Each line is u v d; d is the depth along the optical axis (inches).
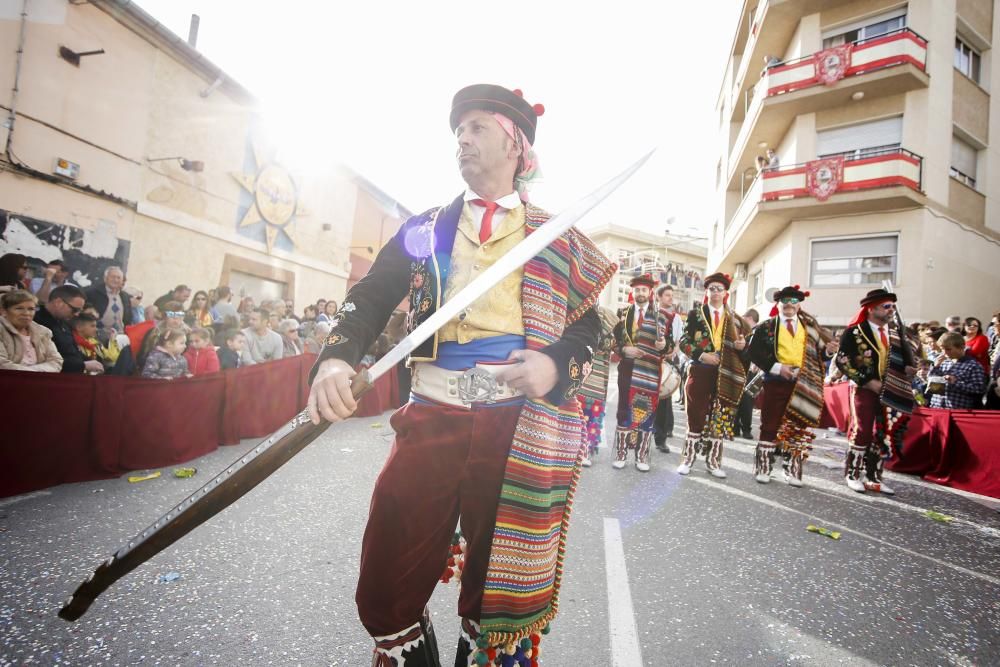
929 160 522.0
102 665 65.9
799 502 167.2
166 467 165.9
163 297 297.7
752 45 659.4
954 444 213.2
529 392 40.3
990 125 594.9
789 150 607.8
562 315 46.3
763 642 80.0
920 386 285.0
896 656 78.0
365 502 134.7
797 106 570.3
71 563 93.9
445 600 90.3
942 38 538.6
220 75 354.9
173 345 195.6
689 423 200.5
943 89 535.8
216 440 193.2
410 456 44.1
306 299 491.5
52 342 159.8
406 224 52.1
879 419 191.0
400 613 44.1
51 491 135.9
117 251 305.9
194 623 76.3
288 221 456.8
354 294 47.4
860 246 552.1
